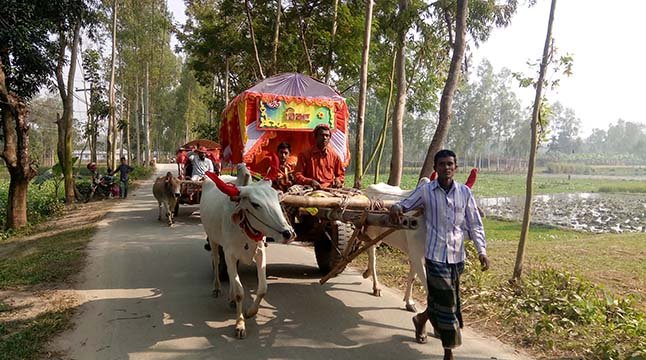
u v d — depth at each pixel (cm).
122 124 3164
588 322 479
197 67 2259
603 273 741
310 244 934
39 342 438
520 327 483
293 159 736
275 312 529
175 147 6700
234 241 466
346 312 531
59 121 1692
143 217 1314
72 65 1688
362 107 891
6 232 1145
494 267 761
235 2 1681
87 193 1844
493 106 8044
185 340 451
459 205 381
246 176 486
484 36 1023
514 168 8800
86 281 647
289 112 727
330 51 1468
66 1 1237
